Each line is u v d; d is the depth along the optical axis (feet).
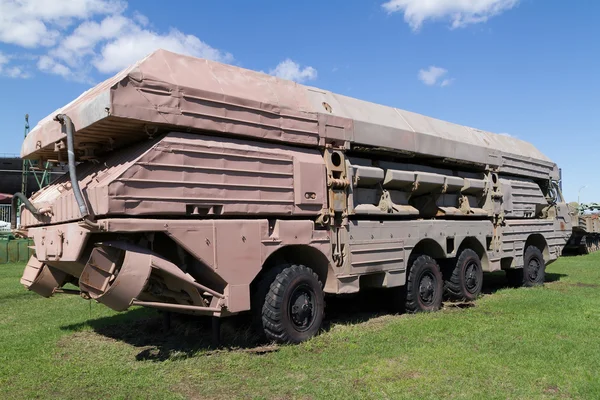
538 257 39.42
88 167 21.34
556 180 44.62
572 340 20.84
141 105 17.12
